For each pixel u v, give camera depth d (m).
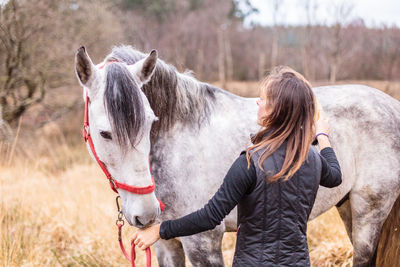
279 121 1.16
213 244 1.71
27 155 6.25
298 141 1.13
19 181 4.16
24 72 7.22
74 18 8.23
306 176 1.14
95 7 8.58
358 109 1.91
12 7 6.59
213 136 1.74
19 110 7.45
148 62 1.43
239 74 19.95
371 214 1.92
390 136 1.89
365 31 11.72
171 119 1.68
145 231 1.25
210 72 18.52
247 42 20.94
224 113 1.81
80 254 2.76
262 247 1.13
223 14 20.02
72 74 7.99
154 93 1.65
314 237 2.96
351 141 1.88
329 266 2.50
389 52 11.66
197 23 18.61
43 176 4.77
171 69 1.70
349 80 12.09
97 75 1.35
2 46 7.33
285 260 1.12
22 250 2.73
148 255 1.32
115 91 1.27
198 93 1.76
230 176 1.13
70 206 3.73
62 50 7.85
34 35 7.43
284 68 1.26
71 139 8.55
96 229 3.20
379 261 2.13
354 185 1.94
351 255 2.49
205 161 1.71
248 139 1.77
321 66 12.56
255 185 1.12
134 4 18.61
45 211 3.62
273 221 1.12
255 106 1.88
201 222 1.14
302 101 1.14
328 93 1.98
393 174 1.88
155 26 16.47
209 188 1.72
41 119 8.32
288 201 1.12
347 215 2.16
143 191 1.33
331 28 11.06
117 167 1.36
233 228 1.81
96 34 8.38
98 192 4.33
